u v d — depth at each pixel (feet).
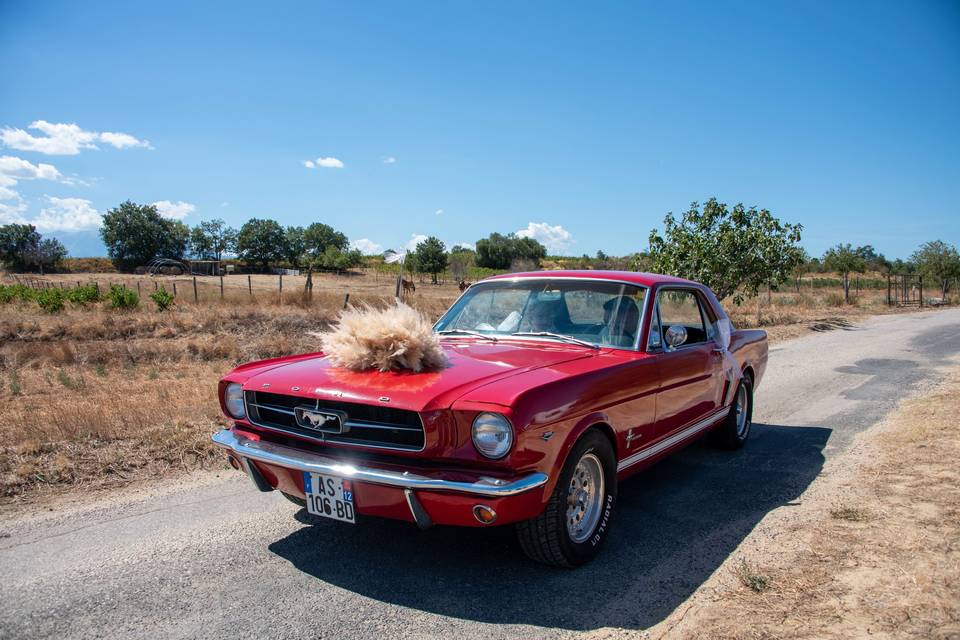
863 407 23.79
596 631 8.73
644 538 12.01
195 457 17.01
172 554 11.30
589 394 10.44
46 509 13.52
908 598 9.04
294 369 11.48
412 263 206.69
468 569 10.73
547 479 9.44
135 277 202.28
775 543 11.48
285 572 10.61
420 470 9.25
